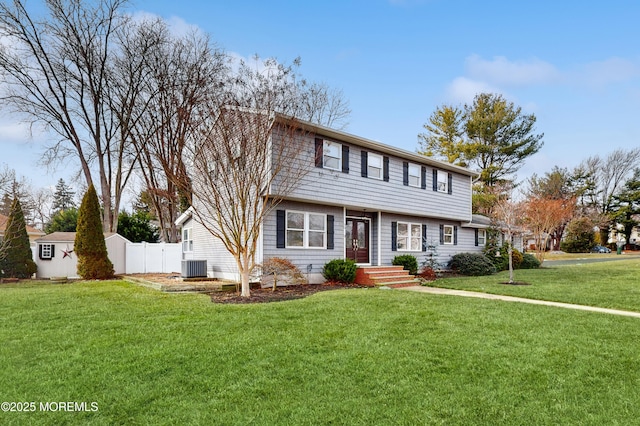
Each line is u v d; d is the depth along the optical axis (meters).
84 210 15.38
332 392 3.96
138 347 5.32
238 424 3.34
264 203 10.72
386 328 6.41
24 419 3.42
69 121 19.42
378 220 15.82
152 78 18.94
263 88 10.51
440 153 35.09
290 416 3.47
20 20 17.61
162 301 8.99
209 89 12.85
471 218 20.14
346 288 12.02
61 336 5.86
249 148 10.02
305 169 12.48
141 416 3.48
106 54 19.30
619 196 44.97
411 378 4.32
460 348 5.35
